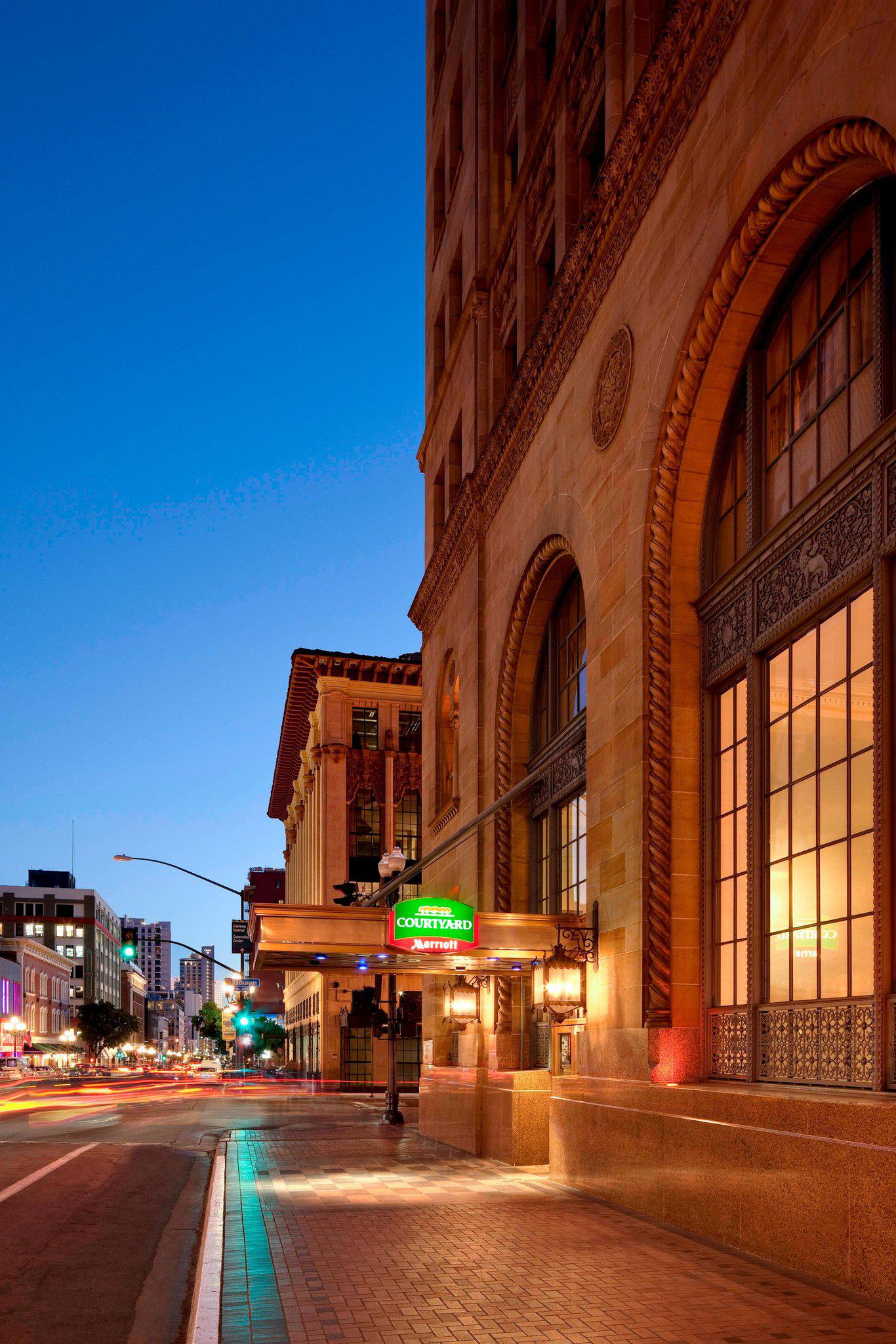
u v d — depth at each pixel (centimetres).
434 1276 789
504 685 1917
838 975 898
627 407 1324
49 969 14175
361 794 5928
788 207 988
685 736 1197
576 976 1348
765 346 1122
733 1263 833
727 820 1147
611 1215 1077
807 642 988
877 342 884
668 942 1152
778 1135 844
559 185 1742
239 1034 6088
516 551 1869
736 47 1066
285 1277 789
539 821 1864
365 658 6025
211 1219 1053
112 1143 2059
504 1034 1808
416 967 1641
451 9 2830
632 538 1272
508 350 2216
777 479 1082
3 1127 2519
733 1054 1075
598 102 1603
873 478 864
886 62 794
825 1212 777
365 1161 1611
